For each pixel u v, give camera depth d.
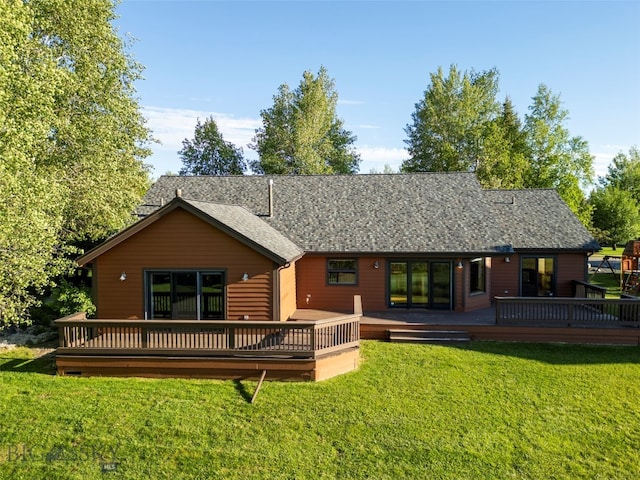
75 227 17.33
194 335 11.72
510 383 11.17
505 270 19.27
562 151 40.47
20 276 12.90
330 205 19.73
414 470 7.85
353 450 8.39
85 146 16.42
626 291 25.41
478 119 41.25
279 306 13.80
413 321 15.31
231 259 13.76
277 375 11.34
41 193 12.92
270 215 19.19
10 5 11.95
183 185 21.98
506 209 21.64
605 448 8.52
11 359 13.36
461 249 16.36
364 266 17.30
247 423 9.24
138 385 11.06
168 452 8.30
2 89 11.69
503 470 7.87
